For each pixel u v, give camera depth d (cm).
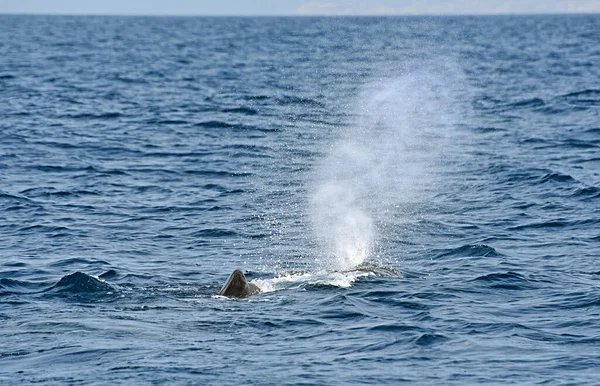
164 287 7044
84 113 18550
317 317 6122
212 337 5700
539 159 13162
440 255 8162
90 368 5116
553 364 5181
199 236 8925
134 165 12825
